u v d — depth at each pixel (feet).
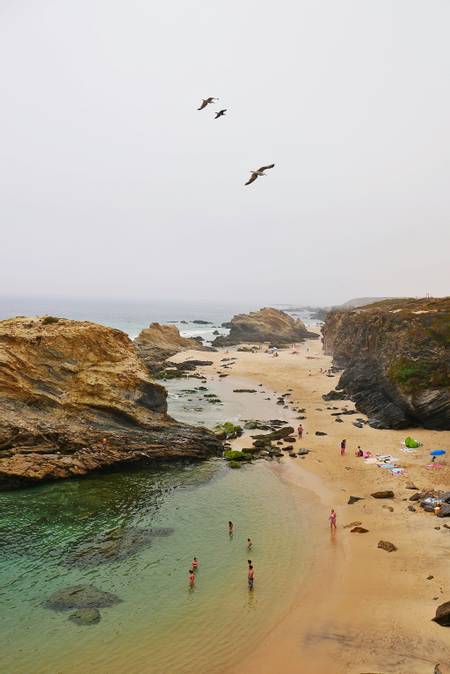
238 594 84.84
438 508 112.47
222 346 486.38
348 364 295.69
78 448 147.02
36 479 131.85
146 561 95.86
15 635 73.26
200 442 162.09
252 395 259.60
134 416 163.73
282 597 83.87
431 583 84.48
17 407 148.97
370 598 82.07
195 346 448.65
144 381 171.94
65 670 66.23
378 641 71.41
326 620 77.25
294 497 128.26
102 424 158.40
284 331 576.61
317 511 119.14
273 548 101.19
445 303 251.39
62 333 167.63
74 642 71.92
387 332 228.63
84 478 139.13
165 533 108.17
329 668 66.64
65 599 82.28
